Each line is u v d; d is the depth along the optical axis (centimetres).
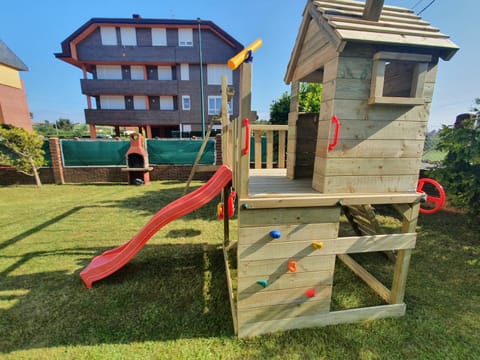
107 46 1595
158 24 1590
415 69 158
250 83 148
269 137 302
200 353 165
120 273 264
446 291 234
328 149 164
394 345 172
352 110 161
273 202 161
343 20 157
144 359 160
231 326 189
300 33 205
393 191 180
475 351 167
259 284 173
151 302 217
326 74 167
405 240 189
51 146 732
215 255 307
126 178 785
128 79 1662
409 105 164
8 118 1418
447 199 404
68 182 766
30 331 182
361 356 163
